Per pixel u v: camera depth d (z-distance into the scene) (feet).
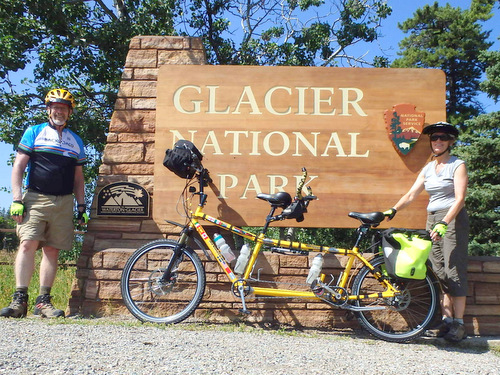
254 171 16.99
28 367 8.88
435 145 14.88
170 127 17.24
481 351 14.15
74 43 40.78
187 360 10.08
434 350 13.80
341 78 17.38
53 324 13.66
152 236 17.12
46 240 15.67
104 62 42.16
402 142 16.92
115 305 16.26
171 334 13.04
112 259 16.46
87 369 8.97
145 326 14.26
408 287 15.20
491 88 51.42
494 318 15.92
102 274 16.39
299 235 40.68
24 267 15.19
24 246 15.21
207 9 48.83
